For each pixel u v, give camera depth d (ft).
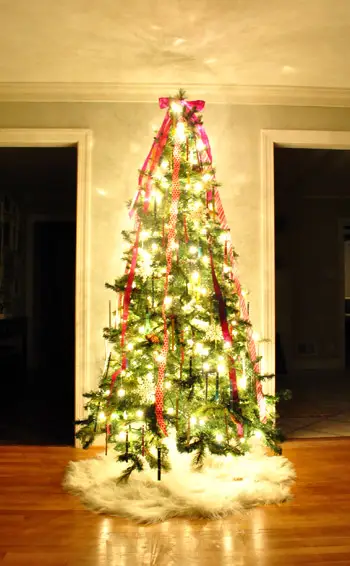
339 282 21.71
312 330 21.45
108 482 7.34
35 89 9.76
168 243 7.20
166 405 7.43
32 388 16.46
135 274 7.94
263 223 9.96
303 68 9.23
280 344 21.09
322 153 15.28
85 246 9.72
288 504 6.87
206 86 9.84
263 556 5.49
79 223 9.78
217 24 7.78
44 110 9.88
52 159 15.93
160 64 9.05
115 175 9.86
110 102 9.91
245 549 5.63
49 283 20.72
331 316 21.57
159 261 7.43
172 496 6.84
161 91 9.88
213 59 8.87
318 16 7.53
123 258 8.25
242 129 10.03
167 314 7.16
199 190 7.73
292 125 10.12
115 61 8.95
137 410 7.19
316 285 21.59
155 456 7.79
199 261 7.50
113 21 7.69
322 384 17.75
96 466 8.09
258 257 9.94
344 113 10.21
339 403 14.25
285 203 21.67
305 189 20.48
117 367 7.96
